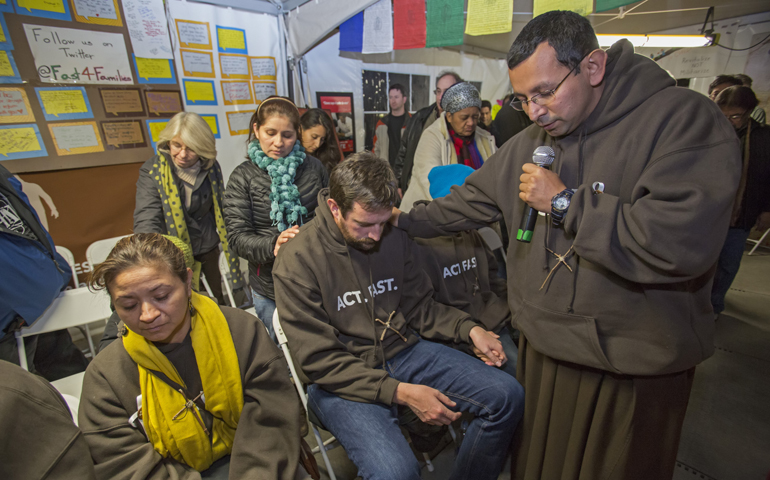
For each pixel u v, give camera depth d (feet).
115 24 6.52
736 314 9.35
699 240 2.43
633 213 2.60
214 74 7.70
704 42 9.36
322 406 3.96
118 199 7.19
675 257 2.44
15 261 4.24
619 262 2.69
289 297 3.90
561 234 3.19
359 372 3.77
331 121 7.14
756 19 12.59
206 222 6.49
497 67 12.75
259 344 3.47
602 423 3.38
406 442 3.62
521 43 2.77
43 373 5.34
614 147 2.92
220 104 7.91
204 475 3.33
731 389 6.70
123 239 2.83
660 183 2.56
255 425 3.28
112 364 3.01
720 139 2.50
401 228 4.53
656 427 3.31
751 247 14.70
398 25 7.15
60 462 2.01
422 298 4.77
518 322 3.70
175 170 5.93
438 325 4.62
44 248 4.66
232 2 7.54
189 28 7.23
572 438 3.61
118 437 2.94
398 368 4.36
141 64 6.88
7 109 5.87
